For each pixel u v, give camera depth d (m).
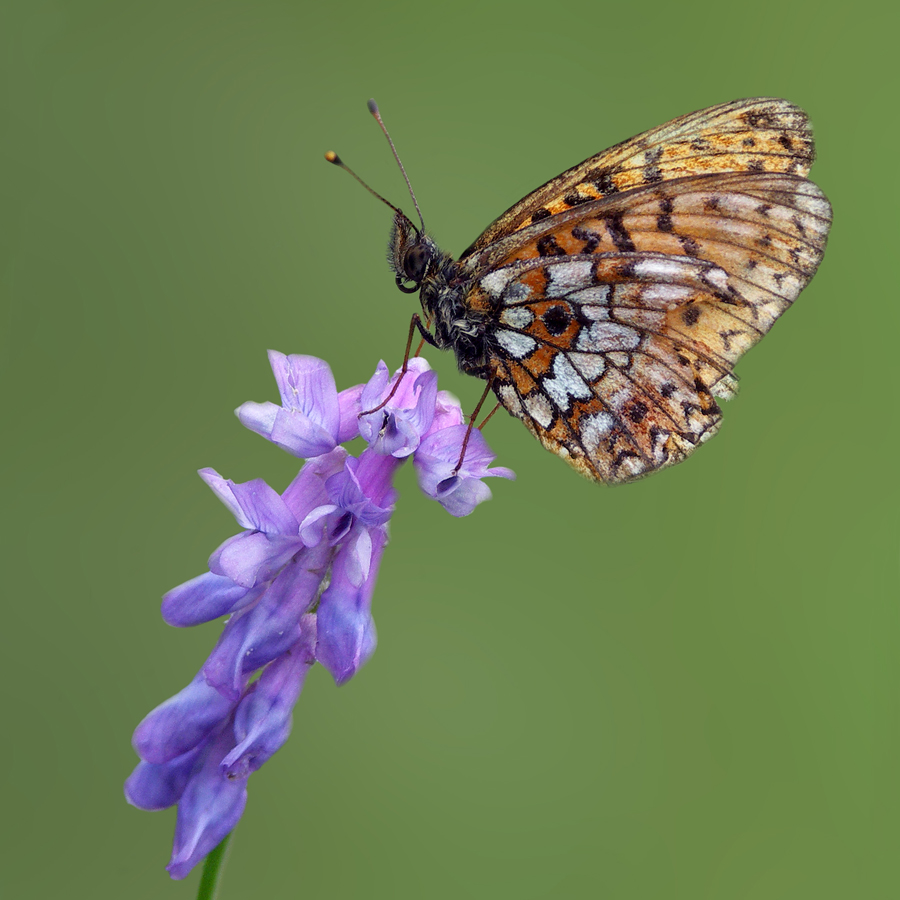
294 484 0.63
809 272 0.64
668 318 0.64
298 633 0.63
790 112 0.64
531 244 0.64
